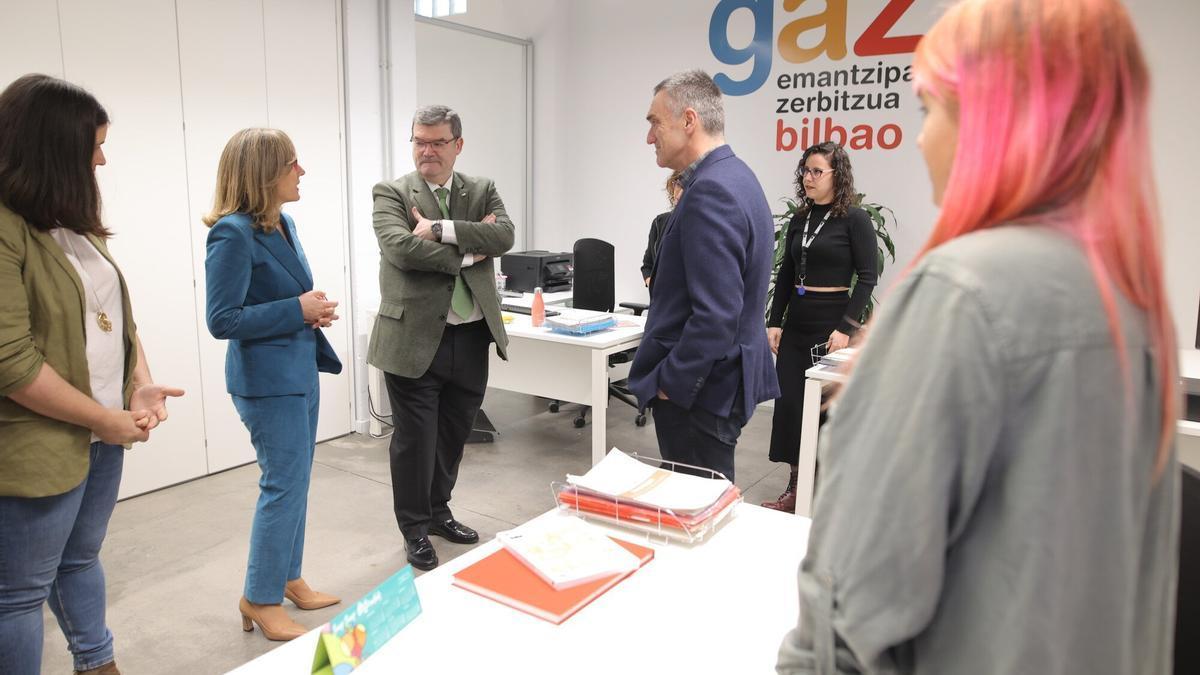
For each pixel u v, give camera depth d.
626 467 1.54
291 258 2.10
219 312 1.93
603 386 3.13
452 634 1.05
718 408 2.00
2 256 1.40
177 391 1.77
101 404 1.62
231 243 1.92
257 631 2.30
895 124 4.35
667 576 1.22
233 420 3.63
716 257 1.88
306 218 3.89
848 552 0.60
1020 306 0.54
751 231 1.95
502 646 1.03
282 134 1.99
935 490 0.56
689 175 2.01
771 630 1.07
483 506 3.30
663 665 0.99
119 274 1.70
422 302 2.52
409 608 1.08
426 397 2.63
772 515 1.46
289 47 3.69
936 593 0.58
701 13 4.90
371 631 1.01
